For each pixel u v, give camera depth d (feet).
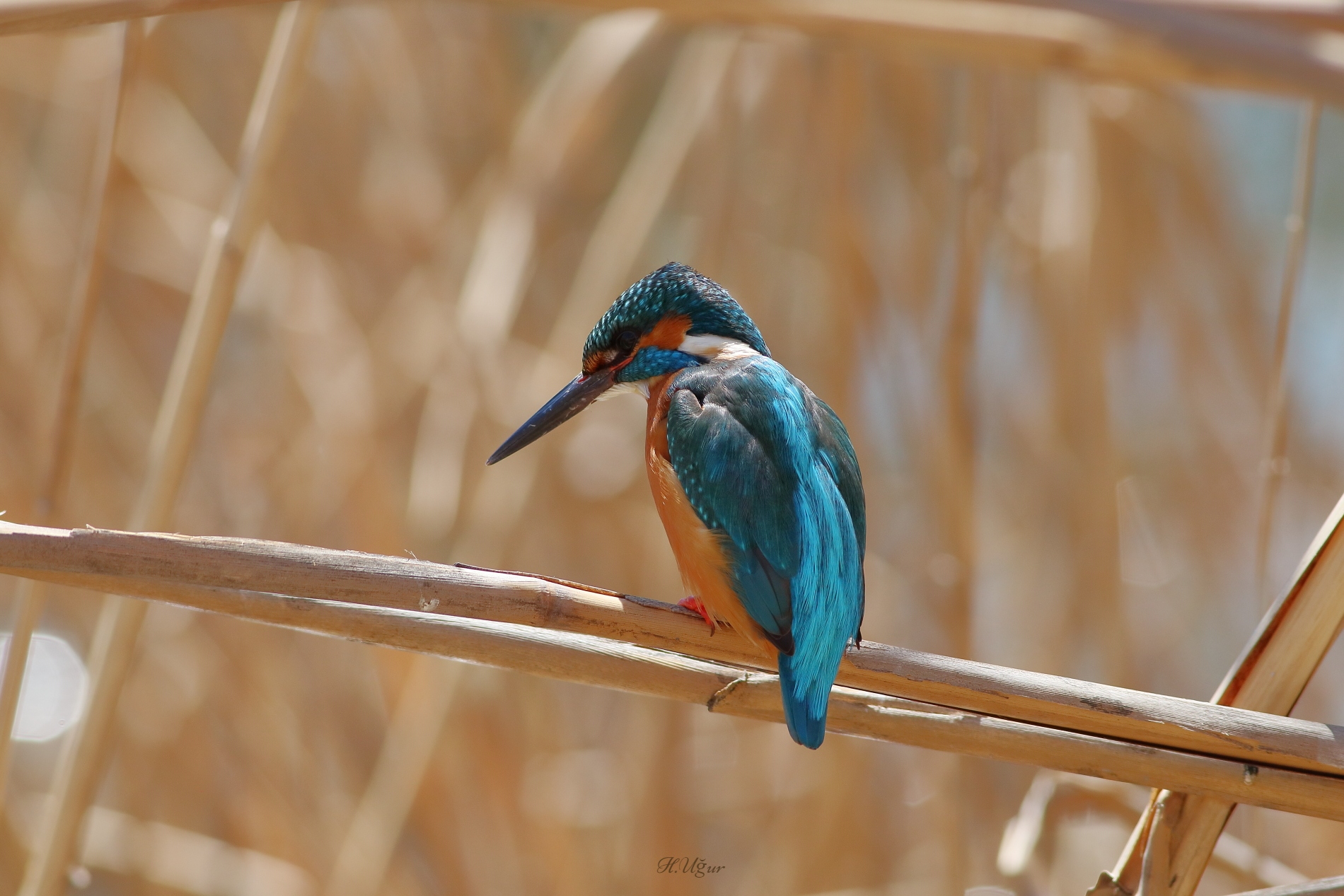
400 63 37.99
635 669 17.26
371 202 38.42
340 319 35.50
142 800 34.37
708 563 18.47
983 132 30.53
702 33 33.22
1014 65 20.24
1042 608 35.24
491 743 32.60
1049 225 35.01
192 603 16.42
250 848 33.88
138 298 39.29
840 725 17.06
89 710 21.34
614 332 22.50
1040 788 23.48
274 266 36.27
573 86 33.14
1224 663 40.29
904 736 16.80
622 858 31.78
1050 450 34.71
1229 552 39.93
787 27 20.06
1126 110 35.37
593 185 42.09
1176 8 15.57
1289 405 39.19
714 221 33.35
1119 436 38.86
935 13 20.26
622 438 37.52
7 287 36.17
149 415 37.55
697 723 37.35
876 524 36.22
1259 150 51.29
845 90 32.27
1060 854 36.60
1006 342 37.35
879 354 33.76
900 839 34.94
